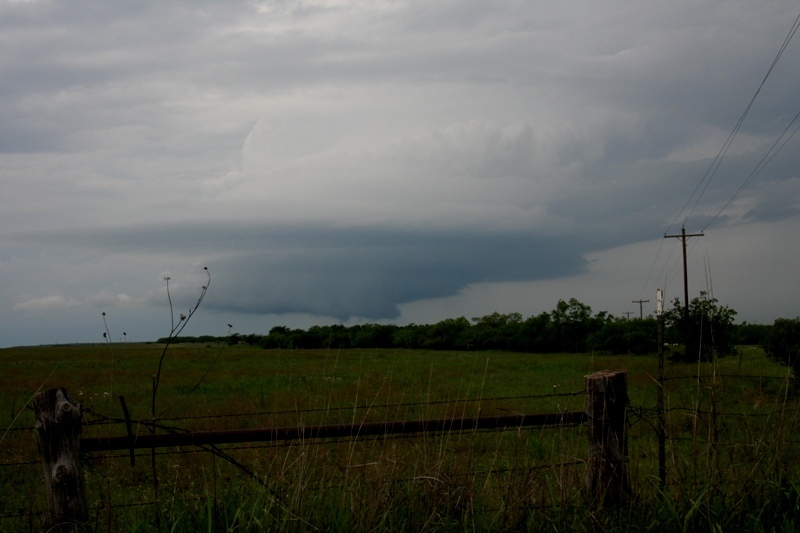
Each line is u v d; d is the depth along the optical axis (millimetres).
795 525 4004
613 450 4195
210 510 3588
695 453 4301
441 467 4113
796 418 4457
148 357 36562
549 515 4023
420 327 66438
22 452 7879
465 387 12047
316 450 4098
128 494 5551
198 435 3926
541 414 4301
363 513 3771
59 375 24516
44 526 3607
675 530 3984
